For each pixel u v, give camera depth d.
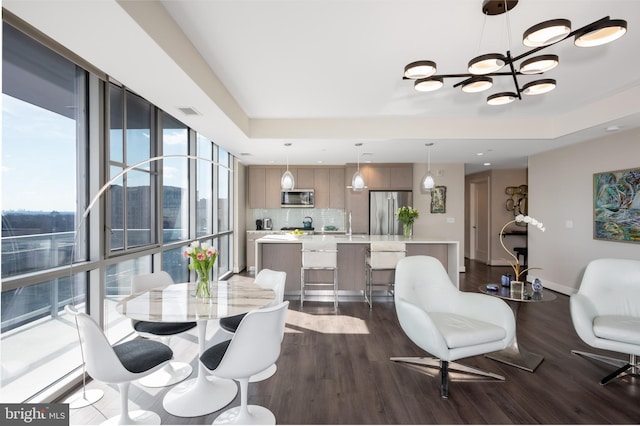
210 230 5.61
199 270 2.38
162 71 2.33
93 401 2.24
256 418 2.07
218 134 4.27
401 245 4.55
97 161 2.60
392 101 3.83
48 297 2.29
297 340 3.37
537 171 5.81
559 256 5.30
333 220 7.62
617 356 2.96
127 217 3.06
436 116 4.45
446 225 7.07
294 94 3.59
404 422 2.06
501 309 2.54
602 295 2.84
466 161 6.79
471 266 7.61
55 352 2.36
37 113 2.14
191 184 4.56
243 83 3.27
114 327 3.02
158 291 2.57
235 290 2.60
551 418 2.10
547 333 3.53
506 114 4.37
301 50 2.60
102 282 2.64
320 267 4.55
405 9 2.07
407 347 3.19
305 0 1.97
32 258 2.10
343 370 2.72
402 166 6.93
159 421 2.06
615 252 4.35
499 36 2.41
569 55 2.72
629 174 4.11
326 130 4.54
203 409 2.17
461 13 2.12
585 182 4.81
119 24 1.73
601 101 3.83
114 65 2.23
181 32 2.29
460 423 2.05
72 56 2.26
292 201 7.17
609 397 2.33
